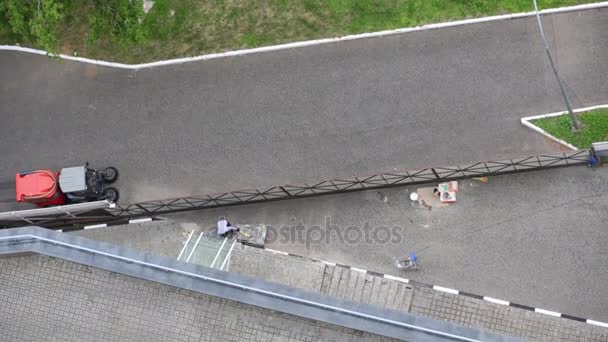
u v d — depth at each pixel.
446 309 33.44
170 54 37.44
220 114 36.69
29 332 24.78
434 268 34.12
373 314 23.58
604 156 33.88
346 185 34.88
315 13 37.41
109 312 24.80
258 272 34.12
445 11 36.97
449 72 36.31
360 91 36.44
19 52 38.03
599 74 35.91
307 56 37.06
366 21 37.12
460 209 34.69
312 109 36.41
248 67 37.16
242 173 35.97
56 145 36.91
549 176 34.69
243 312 24.48
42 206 35.62
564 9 36.69
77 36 37.84
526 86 35.94
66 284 25.06
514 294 33.56
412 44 36.78
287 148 36.09
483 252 34.12
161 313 24.69
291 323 24.25
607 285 33.31
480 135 35.53
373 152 35.72
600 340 32.66
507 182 34.81
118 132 36.84
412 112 36.00
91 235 35.75
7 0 32.62
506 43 36.53
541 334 32.88
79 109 37.22
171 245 35.28
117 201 36.09
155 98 37.12
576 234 34.00
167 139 36.59
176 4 37.88
